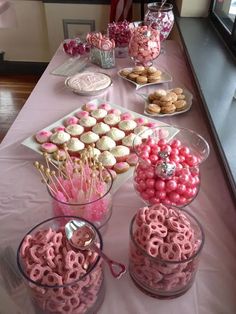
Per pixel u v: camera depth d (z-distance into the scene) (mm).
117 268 586
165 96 1069
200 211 709
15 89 2645
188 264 489
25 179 793
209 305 537
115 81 1271
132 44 1319
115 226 676
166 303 541
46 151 850
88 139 889
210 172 821
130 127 936
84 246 502
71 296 461
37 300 480
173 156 694
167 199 650
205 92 1066
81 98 1154
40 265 470
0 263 597
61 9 2387
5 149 898
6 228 671
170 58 1469
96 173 651
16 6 2521
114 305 539
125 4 2195
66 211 625
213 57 1331
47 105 1113
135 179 693
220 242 642
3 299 543
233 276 582
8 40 2736
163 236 505
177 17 1799
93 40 1368
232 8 1452
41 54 2795
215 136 860
